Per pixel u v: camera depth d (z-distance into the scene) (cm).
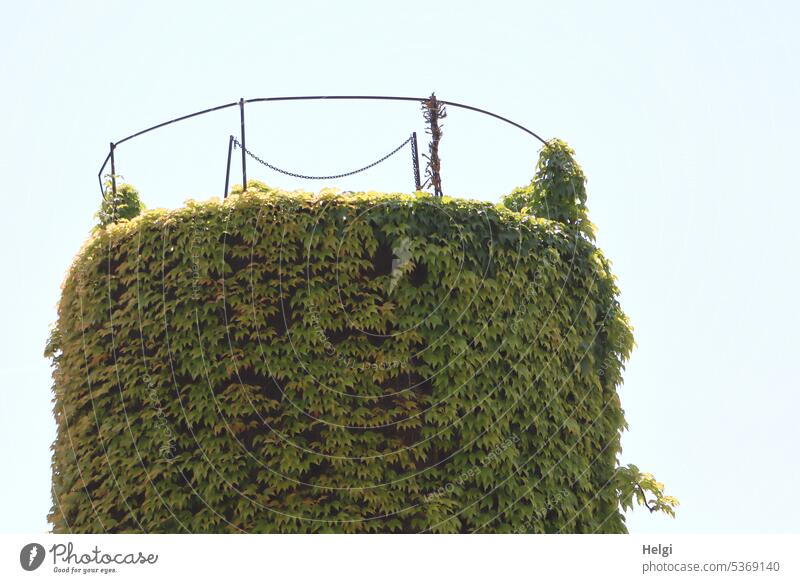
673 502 1111
